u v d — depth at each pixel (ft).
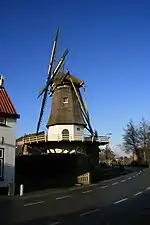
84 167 131.44
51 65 165.48
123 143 316.40
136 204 69.36
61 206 65.05
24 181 115.24
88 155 144.66
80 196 82.84
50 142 147.13
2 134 96.37
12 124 99.60
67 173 127.65
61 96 160.35
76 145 148.97
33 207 62.90
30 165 129.80
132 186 110.42
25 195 83.92
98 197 81.20
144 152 306.14
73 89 161.68
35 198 77.77
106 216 54.24
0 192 90.07
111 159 338.34
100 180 140.26
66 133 154.30
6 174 95.20
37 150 154.40
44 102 164.96
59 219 50.65
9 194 84.12
